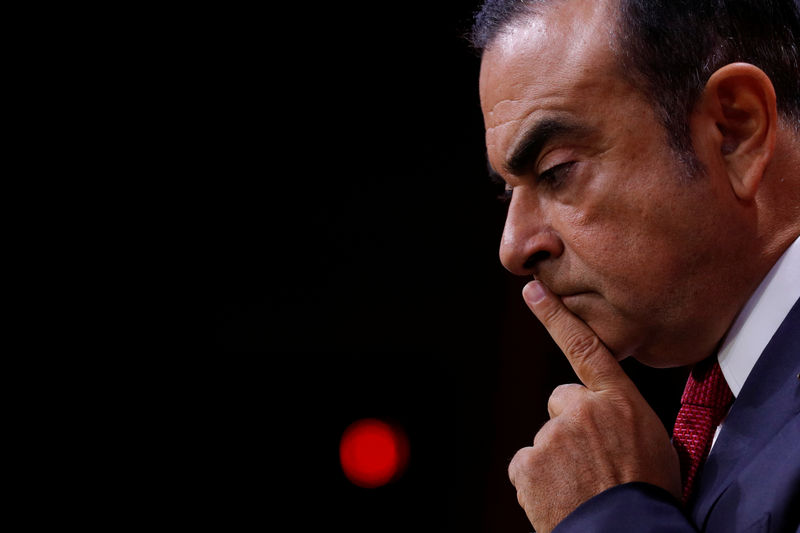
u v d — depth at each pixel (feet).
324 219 39.63
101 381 38.14
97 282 38.96
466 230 38.78
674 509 10.37
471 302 38.29
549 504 10.98
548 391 36.42
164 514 36.88
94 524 36.88
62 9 38.14
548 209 11.27
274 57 39.40
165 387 38.32
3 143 38.55
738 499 10.05
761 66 10.93
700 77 10.71
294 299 39.19
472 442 36.99
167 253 39.42
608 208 10.76
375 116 39.60
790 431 10.12
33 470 37.09
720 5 10.96
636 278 10.78
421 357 38.24
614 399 11.36
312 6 39.09
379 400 37.81
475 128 39.11
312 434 37.76
